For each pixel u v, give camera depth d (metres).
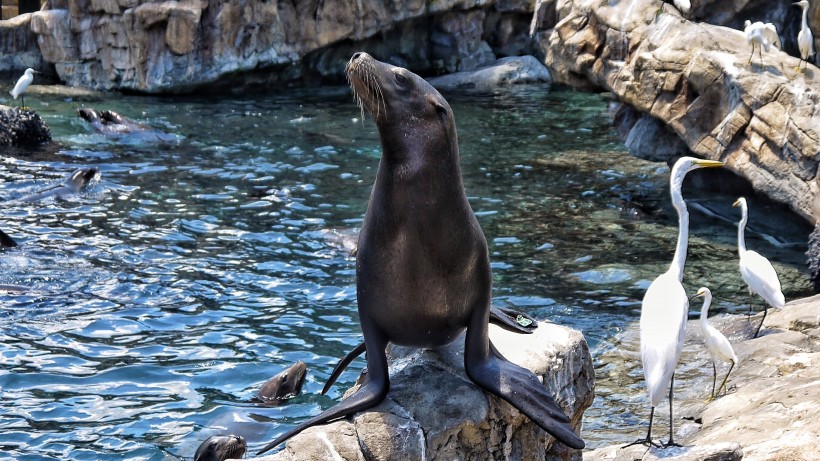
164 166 16.52
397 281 5.15
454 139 5.19
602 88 16.59
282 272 11.38
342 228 13.08
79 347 9.14
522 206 14.66
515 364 5.52
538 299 10.87
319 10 25.06
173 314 10.02
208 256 11.87
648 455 6.43
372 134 19.72
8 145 17.42
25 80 19.91
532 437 5.71
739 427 7.32
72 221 13.11
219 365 8.87
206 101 23.42
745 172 13.00
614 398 8.57
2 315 9.74
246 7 23.92
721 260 12.34
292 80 25.89
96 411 7.93
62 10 24.73
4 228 12.58
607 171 16.95
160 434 7.57
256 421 7.82
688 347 9.74
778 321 9.98
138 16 23.38
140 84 23.84
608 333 10.00
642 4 15.36
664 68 14.23
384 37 26.73
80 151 17.41
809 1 16.52
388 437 5.14
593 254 12.47
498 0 28.45
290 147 18.33
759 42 13.14
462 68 27.81
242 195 14.74
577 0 16.67
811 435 6.76
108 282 10.81
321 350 9.27
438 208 5.08
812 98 12.53
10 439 7.40
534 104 23.61
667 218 14.17
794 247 12.99
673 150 15.48
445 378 5.57
